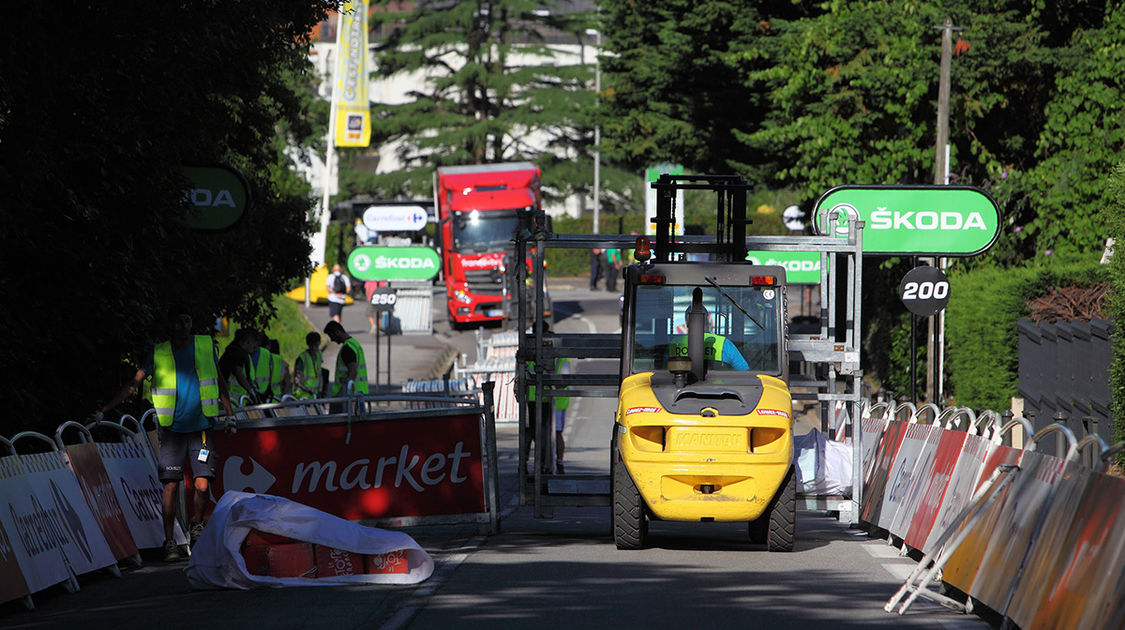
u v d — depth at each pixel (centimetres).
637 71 14712
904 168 10856
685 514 4156
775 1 12800
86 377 5062
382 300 11044
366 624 2970
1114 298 6378
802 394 4897
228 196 5666
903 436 4625
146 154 4962
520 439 4975
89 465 3900
